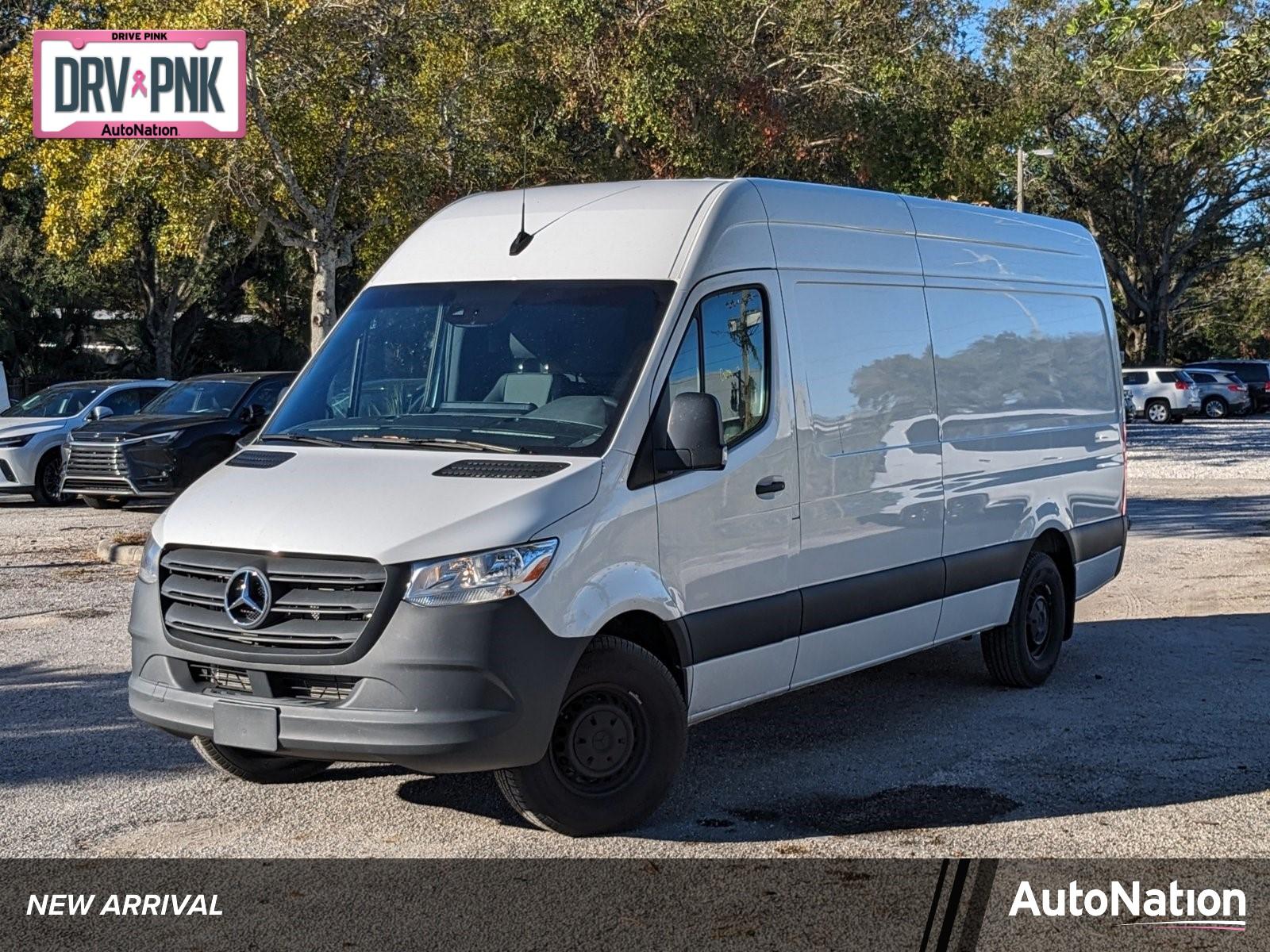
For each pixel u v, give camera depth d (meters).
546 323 6.02
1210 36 13.07
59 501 19.50
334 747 5.08
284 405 6.36
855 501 6.83
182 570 5.45
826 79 27.36
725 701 6.09
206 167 22.64
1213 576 12.62
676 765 5.68
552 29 25.53
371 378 6.24
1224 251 61.59
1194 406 45.47
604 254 6.18
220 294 44.97
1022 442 8.33
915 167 30.02
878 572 7.01
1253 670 8.77
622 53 25.75
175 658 5.43
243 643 5.23
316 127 23.36
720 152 26.48
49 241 23.81
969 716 7.60
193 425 17.25
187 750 6.86
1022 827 5.67
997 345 8.17
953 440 7.66
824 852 5.38
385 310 6.47
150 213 36.59
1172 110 50.19
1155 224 58.19
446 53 24.61
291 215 25.50
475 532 5.12
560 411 5.73
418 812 5.89
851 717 7.60
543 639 5.17
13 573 12.81
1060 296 8.98
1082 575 8.98
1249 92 13.21
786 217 6.61
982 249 8.17
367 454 5.73
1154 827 5.68
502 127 27.41
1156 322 59.25
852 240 7.04
